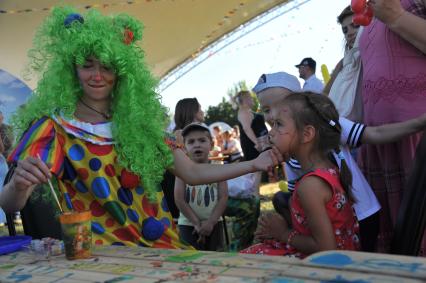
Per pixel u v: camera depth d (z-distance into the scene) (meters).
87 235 1.14
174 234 1.71
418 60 1.73
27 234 1.84
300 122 1.52
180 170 1.78
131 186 1.65
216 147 8.88
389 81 1.77
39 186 1.79
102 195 1.59
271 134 1.60
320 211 1.37
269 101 2.02
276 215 1.69
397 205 1.80
